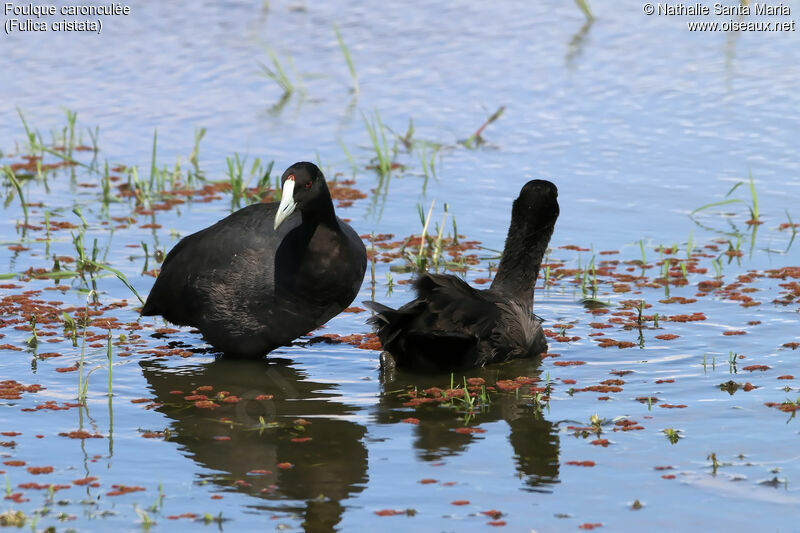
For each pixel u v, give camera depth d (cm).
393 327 1093
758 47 2517
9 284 1360
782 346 1143
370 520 772
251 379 1098
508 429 948
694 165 1823
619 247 1501
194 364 1141
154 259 1453
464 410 1001
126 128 2086
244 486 832
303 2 2953
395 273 1430
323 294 1136
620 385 1052
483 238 1546
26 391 1034
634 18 2803
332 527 761
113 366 1119
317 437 935
